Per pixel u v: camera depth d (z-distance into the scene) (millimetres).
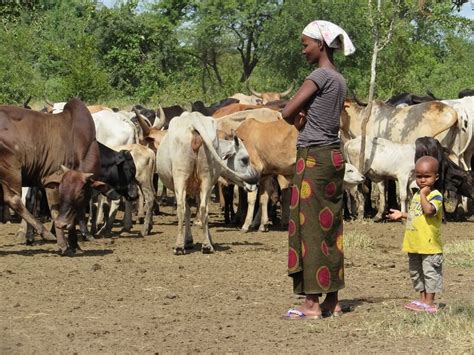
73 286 9594
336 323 7613
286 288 9516
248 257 11906
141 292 9266
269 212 16875
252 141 15383
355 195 17156
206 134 11688
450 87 36156
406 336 7133
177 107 21812
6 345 6949
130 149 14805
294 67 41125
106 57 44156
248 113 16703
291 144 15109
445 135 17422
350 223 16422
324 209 7586
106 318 7945
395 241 13852
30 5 25781
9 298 8914
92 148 12602
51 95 35500
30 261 11469
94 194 14078
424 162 7719
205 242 12273
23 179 12312
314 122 7566
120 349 6828
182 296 9047
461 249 12227
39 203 16875
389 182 17797
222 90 42375
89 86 35000
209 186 12125
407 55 35750
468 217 17828
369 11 18156
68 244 12180
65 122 12531
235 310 8305
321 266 7621
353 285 9711
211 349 6809
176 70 49062
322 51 7676
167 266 11047
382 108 17891
